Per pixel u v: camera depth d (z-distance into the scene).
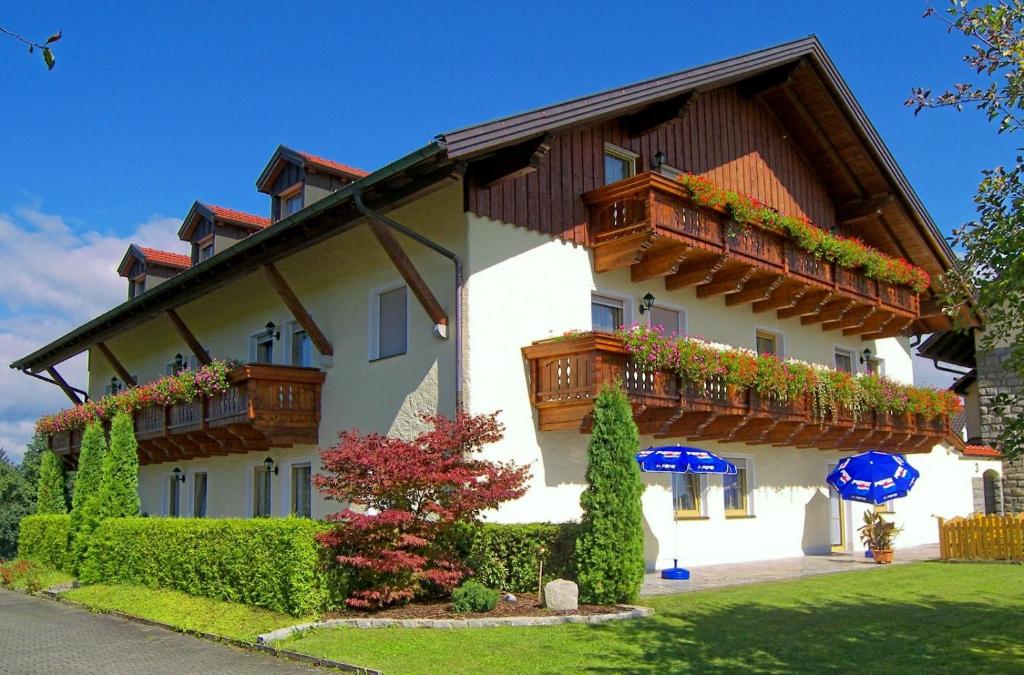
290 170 18.17
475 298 13.16
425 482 11.06
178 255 24.44
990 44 7.09
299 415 15.80
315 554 10.98
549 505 13.69
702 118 17.88
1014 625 10.16
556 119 12.91
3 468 27.78
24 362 25.75
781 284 17.36
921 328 23.50
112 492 16.73
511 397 13.44
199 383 16.55
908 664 8.34
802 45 18.06
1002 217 6.73
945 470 23.52
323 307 16.41
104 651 10.35
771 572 15.31
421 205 14.10
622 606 11.05
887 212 21.02
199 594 13.07
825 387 17.56
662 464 13.97
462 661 8.60
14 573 17.80
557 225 14.52
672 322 16.52
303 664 9.01
